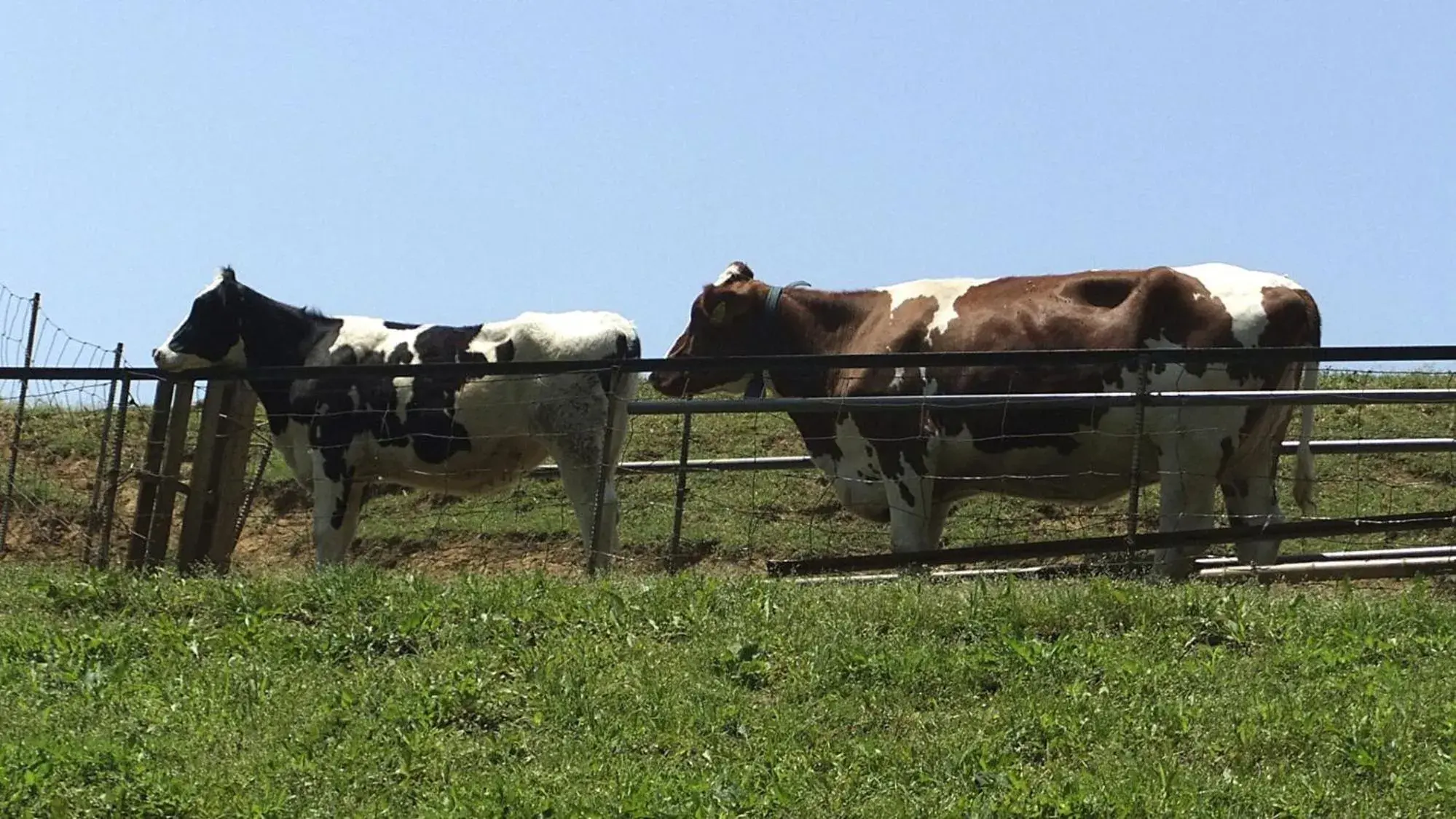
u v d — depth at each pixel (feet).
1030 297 46.93
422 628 35.94
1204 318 44.34
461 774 29.37
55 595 39.60
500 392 50.16
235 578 41.16
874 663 32.91
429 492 63.72
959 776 28.63
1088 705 30.96
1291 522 42.45
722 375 51.31
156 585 39.91
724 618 36.01
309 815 27.91
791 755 29.53
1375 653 33.78
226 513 47.62
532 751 30.25
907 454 47.11
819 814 27.35
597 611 36.42
